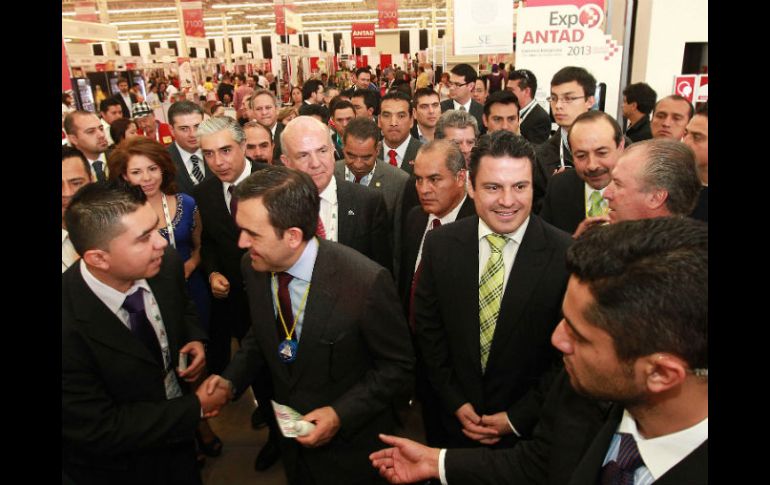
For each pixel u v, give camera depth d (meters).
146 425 1.38
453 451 1.24
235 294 2.56
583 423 0.99
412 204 2.53
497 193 1.44
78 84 5.02
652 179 1.34
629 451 0.79
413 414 2.82
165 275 1.64
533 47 4.24
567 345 0.79
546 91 4.33
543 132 4.35
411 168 3.39
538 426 1.16
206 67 14.08
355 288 1.40
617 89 4.21
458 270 1.59
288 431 1.34
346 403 1.41
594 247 0.72
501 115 3.55
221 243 2.47
